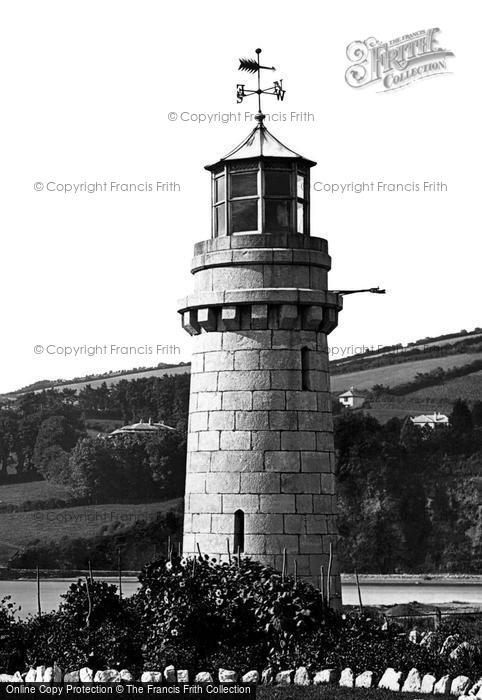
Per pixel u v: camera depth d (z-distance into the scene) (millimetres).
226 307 47688
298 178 49469
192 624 44375
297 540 46844
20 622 48844
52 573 179375
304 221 49875
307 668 41625
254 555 46625
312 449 47625
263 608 44219
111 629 45188
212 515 47375
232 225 49188
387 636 43781
